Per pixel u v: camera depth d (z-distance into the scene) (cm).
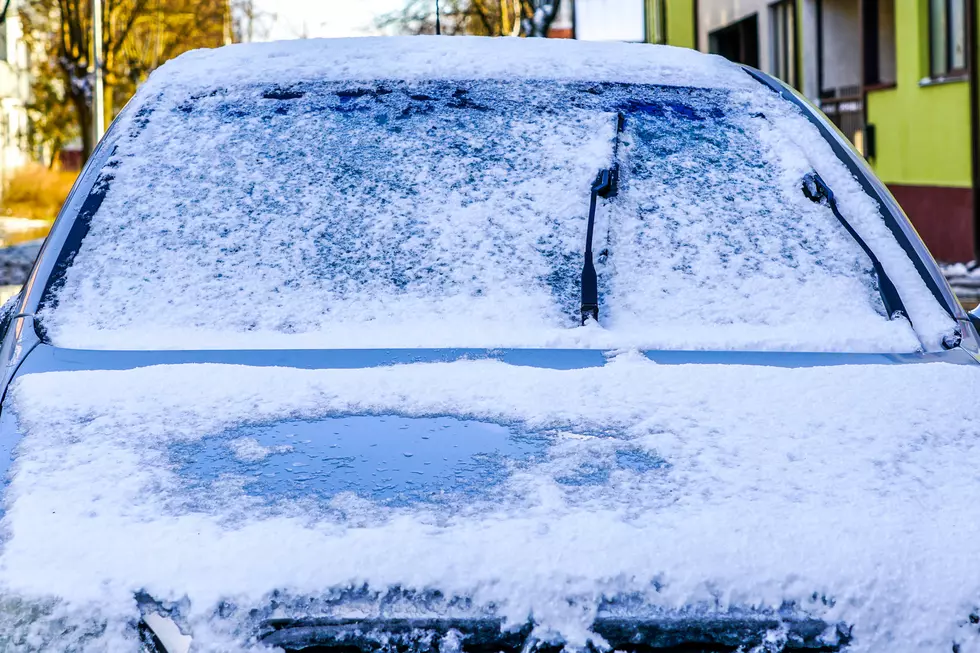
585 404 217
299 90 296
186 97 294
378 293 253
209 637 162
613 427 209
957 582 172
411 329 245
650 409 215
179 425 207
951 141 1738
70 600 164
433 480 191
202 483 189
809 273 264
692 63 317
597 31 3152
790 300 259
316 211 267
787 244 270
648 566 171
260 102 293
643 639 165
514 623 164
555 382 223
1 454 200
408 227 265
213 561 169
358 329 245
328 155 279
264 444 202
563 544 173
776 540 177
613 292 256
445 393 220
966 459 204
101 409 212
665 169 281
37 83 4150
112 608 163
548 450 201
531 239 264
